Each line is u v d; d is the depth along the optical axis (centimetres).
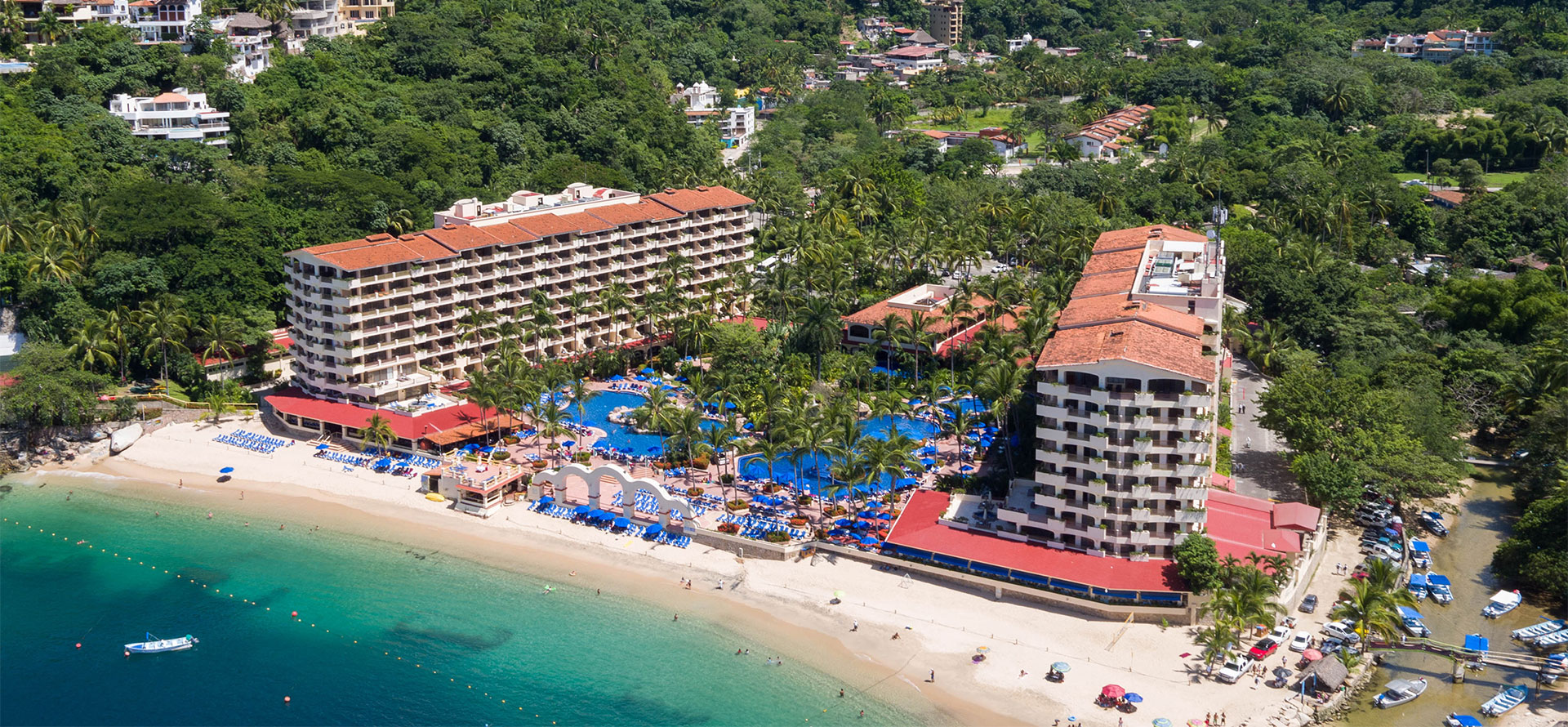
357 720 14812
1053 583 17038
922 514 18875
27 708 15000
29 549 18975
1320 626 16462
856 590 17650
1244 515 18162
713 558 18638
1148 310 19225
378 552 18938
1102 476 17212
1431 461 19425
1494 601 17188
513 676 15750
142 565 18512
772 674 15800
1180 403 16812
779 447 19612
